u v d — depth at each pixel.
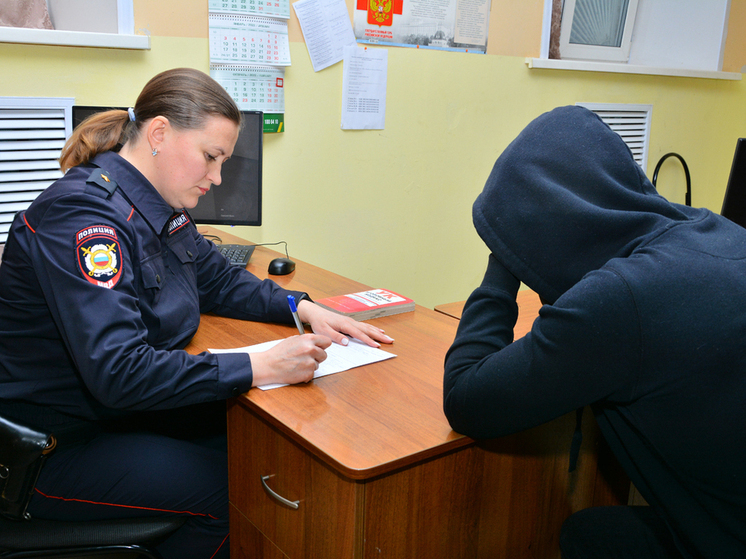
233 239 2.14
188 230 1.29
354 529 0.84
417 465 0.89
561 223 0.82
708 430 0.71
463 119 2.84
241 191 1.95
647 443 0.80
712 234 0.77
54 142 2.03
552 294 0.85
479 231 0.90
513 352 0.80
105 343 0.93
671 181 3.69
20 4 1.86
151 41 2.08
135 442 1.11
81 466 1.07
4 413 0.97
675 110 3.56
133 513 1.09
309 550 0.94
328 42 2.41
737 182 1.70
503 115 2.96
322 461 0.88
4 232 2.01
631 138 3.43
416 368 1.13
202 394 0.98
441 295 3.05
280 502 0.99
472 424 0.85
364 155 2.63
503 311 0.93
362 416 0.94
